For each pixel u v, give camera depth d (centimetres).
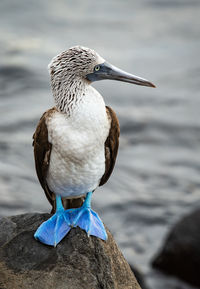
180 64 2825
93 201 1551
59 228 729
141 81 716
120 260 742
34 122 2055
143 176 1716
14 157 1747
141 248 1362
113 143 738
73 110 686
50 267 696
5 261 705
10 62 2706
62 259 703
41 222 757
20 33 3256
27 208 1429
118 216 1497
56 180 724
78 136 688
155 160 1822
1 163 1686
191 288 1228
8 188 1524
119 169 1747
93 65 701
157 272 1275
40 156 729
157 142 1956
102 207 1527
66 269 695
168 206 1546
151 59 2895
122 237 1407
